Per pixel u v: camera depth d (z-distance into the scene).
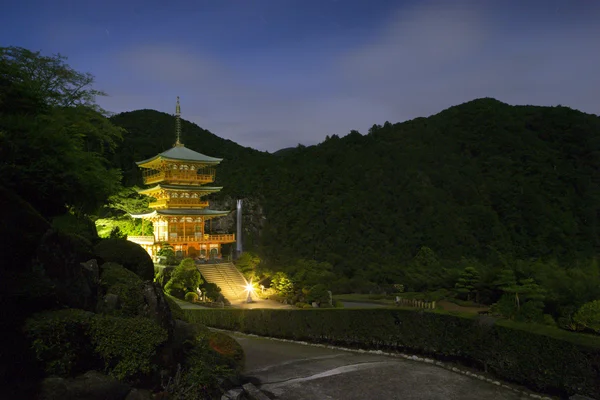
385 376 17.69
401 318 21.41
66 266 12.38
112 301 13.66
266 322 26.95
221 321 29.83
